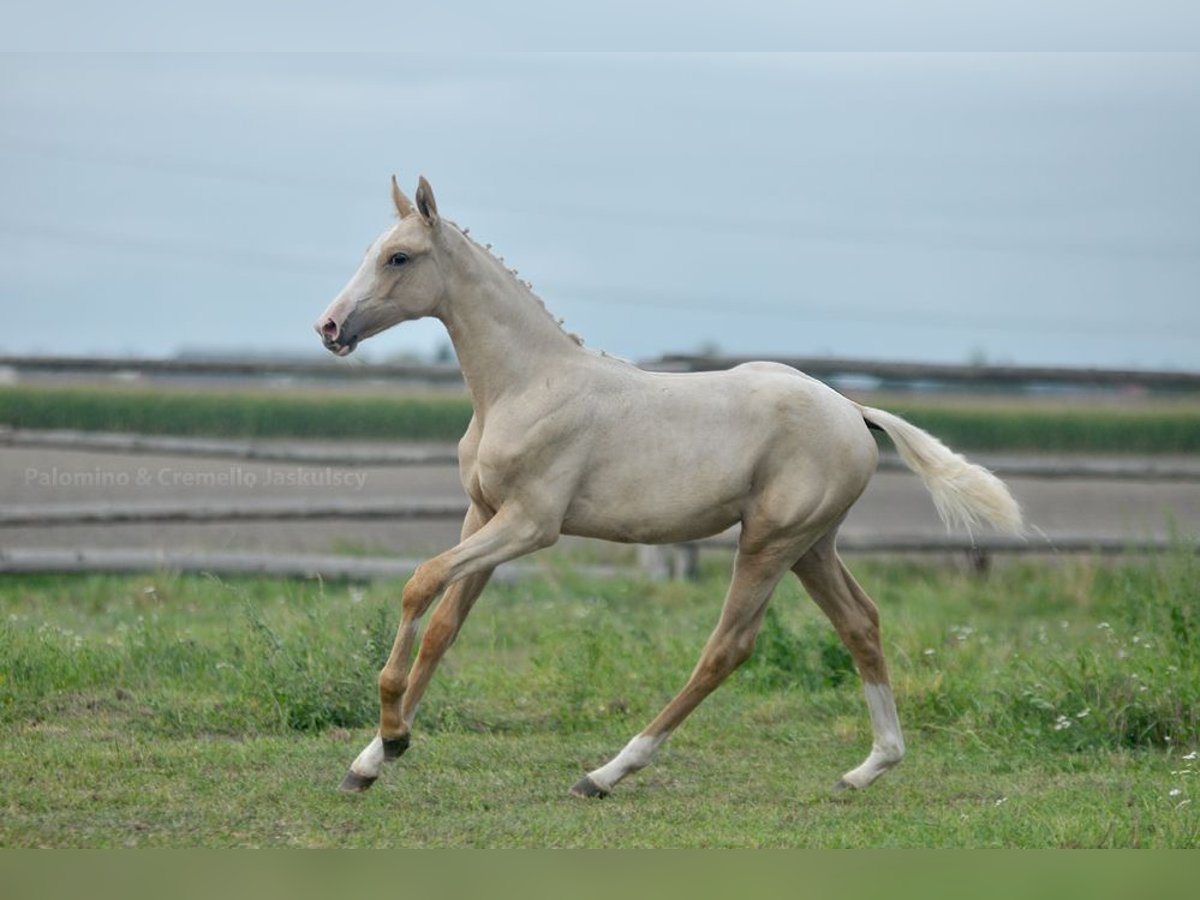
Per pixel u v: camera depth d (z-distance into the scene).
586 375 9.34
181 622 14.62
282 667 11.40
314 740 10.55
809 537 9.62
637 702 11.85
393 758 9.23
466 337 9.32
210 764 9.68
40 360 18.98
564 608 16.05
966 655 13.20
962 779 10.10
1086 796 9.52
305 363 19.67
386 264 9.15
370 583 18.00
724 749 10.91
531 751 10.47
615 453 9.29
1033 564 19.27
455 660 13.43
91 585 17.06
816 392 9.63
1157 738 11.12
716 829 8.60
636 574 18.47
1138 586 15.69
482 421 9.41
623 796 9.46
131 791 8.90
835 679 12.68
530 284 9.53
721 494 9.38
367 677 11.33
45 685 11.40
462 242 9.30
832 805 9.40
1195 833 8.48
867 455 9.72
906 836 8.52
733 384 9.58
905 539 19.09
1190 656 12.33
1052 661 11.98
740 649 9.63
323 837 8.16
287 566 17.88
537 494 9.17
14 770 9.27
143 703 11.27
